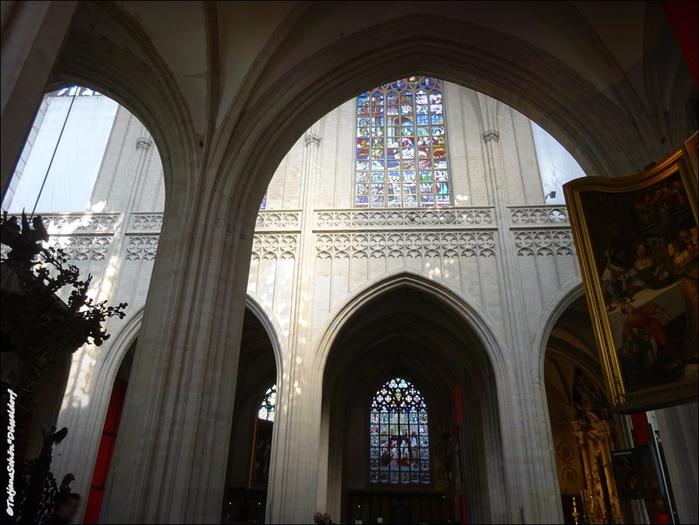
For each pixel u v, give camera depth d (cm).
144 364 1027
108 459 2322
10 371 887
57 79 1253
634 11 1073
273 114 1246
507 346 1941
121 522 889
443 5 1243
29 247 866
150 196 2323
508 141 2372
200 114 1223
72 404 1886
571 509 2794
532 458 1764
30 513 838
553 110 1234
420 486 2995
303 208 2241
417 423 3162
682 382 796
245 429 2956
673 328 835
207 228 1143
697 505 918
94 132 2520
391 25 1278
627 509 2400
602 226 966
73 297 926
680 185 875
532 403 1841
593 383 2709
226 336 1096
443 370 2939
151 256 2164
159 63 1180
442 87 2608
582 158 1215
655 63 1087
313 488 1833
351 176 2389
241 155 1216
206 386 1033
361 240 2189
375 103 2606
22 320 841
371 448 3105
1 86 583
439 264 2120
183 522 916
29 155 2439
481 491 2477
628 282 911
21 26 619
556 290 2016
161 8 1096
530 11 1184
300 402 1909
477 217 2197
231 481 2831
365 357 2928
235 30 1181
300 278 2095
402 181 2406
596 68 1166
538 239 2109
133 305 2067
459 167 2370
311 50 1266
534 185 2253
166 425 963
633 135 1118
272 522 1719
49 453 885
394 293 2306
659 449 1809
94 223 2258
